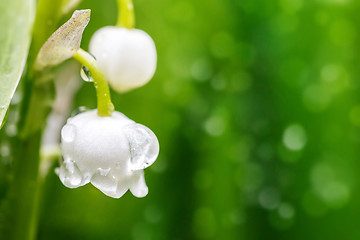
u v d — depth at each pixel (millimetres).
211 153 162
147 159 95
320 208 152
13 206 106
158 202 159
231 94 167
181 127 166
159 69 170
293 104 161
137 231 156
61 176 95
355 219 151
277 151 158
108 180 94
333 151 158
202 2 175
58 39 97
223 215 155
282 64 165
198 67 172
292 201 153
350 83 164
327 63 165
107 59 104
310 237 150
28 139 105
